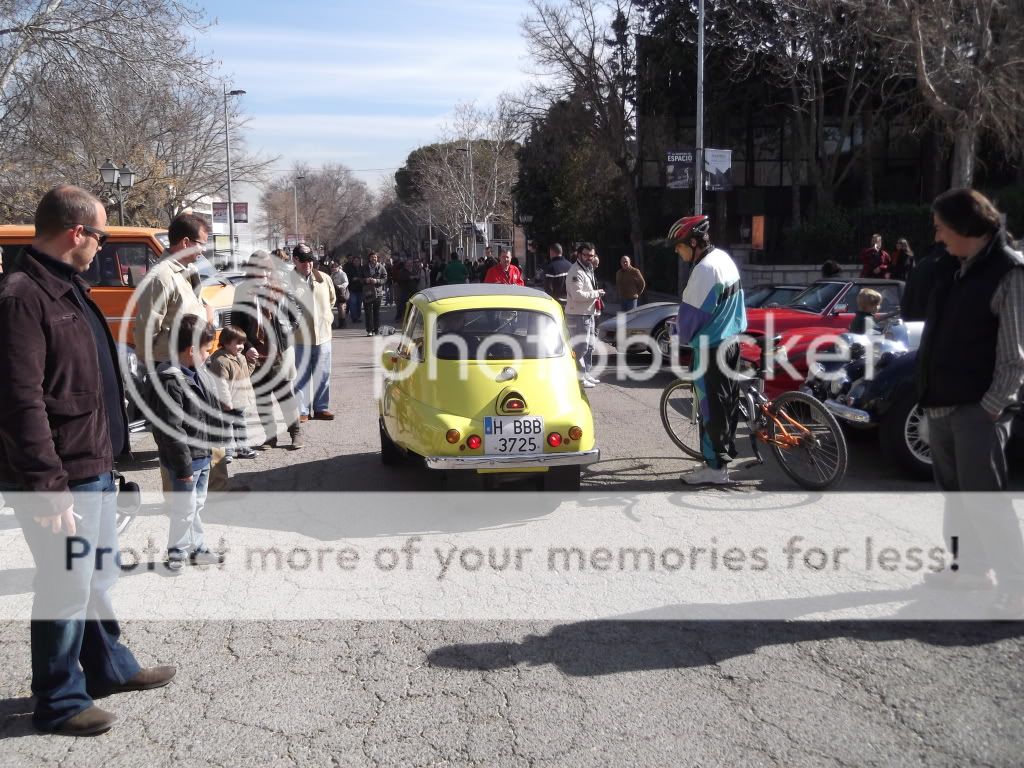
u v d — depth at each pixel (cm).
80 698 343
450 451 595
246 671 391
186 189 3173
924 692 360
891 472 688
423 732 338
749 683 371
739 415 676
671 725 340
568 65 2877
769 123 3105
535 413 604
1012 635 410
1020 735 328
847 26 2261
